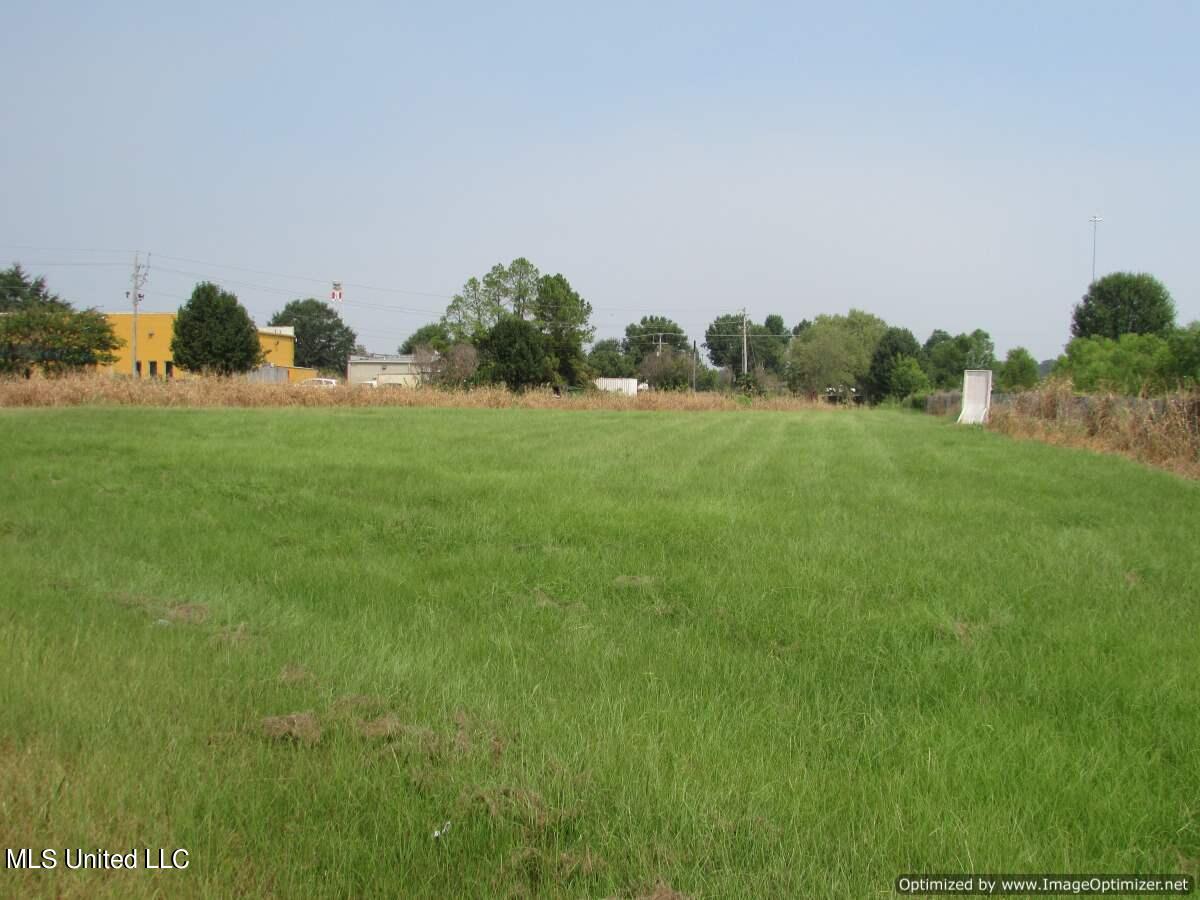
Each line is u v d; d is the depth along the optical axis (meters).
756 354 115.38
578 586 6.80
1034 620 5.86
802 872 2.84
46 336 44.00
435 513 9.78
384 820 3.03
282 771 3.36
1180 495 12.05
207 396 31.86
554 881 2.75
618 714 4.10
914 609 5.99
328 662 4.73
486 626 5.67
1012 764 3.65
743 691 4.59
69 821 2.90
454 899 2.65
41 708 3.79
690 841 3.00
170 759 3.38
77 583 6.30
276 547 8.12
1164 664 4.93
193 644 4.91
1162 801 3.41
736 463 15.64
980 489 12.42
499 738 3.78
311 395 35.06
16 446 14.07
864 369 83.06
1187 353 25.23
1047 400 26.14
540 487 11.59
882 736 3.99
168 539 8.17
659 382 77.00
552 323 74.88
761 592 6.54
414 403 39.06
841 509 10.41
